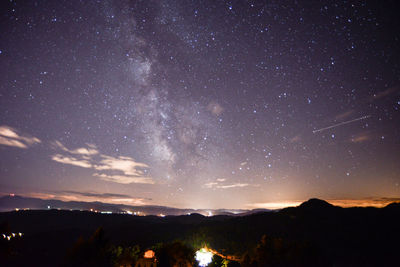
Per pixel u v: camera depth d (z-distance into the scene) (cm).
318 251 2314
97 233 2152
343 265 3669
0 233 2711
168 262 2433
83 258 1977
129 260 2572
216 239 5169
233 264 2908
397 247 4744
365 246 4888
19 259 3197
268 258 2356
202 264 2992
